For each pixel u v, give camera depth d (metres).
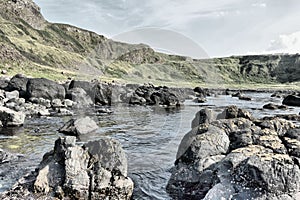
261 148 7.84
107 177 7.35
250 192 6.59
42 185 7.30
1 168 9.35
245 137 8.71
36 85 24.78
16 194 7.17
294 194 6.36
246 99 36.38
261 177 6.55
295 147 8.01
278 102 34.34
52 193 7.19
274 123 9.76
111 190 7.22
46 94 24.56
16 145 12.25
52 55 76.31
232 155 7.49
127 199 7.37
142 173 8.40
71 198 7.08
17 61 61.72
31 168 9.41
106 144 7.89
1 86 27.70
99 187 7.17
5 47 63.19
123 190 7.28
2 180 8.39
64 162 7.59
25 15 122.31
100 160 7.65
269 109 26.45
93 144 7.98
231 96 39.44
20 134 14.19
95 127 12.02
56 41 100.81
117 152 7.78
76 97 17.30
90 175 7.35
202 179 7.74
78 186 7.12
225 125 9.65
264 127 9.70
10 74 48.97
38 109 20.73
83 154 7.71
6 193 7.25
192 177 7.90
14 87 26.75
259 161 6.76
